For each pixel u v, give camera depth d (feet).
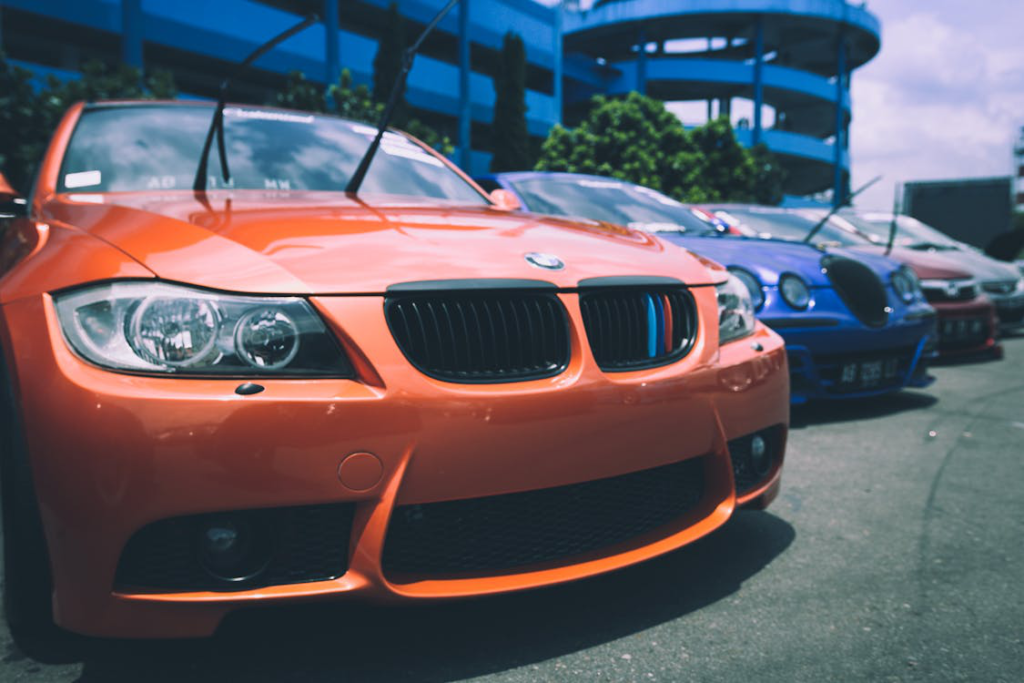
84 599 4.51
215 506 4.44
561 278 5.59
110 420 4.37
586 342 5.48
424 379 4.90
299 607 5.35
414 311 5.03
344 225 5.81
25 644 5.47
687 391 5.91
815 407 14.47
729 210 19.74
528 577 5.26
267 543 4.68
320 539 4.77
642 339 5.91
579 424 5.31
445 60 114.62
